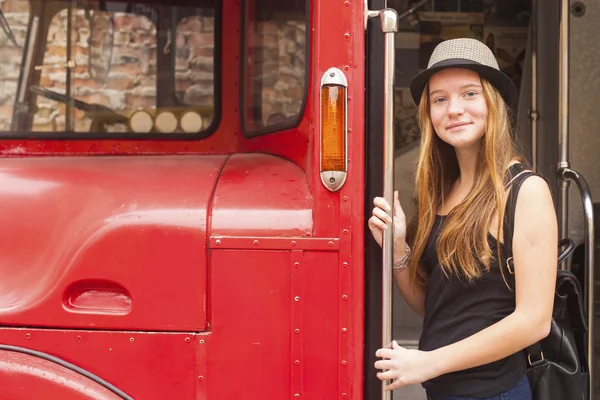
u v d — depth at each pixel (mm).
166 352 1596
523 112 2857
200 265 1598
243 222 1616
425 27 3080
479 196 1560
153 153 2104
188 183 1735
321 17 1631
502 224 1511
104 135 2080
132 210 1646
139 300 1600
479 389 1562
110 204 1674
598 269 2434
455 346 1505
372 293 1633
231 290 1598
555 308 1756
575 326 1822
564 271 1798
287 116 1860
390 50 1573
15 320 1611
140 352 1598
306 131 1736
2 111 2039
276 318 1593
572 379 1672
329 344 1588
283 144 1879
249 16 2082
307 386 1586
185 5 2117
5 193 1719
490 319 1547
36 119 2051
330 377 1587
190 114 2129
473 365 1499
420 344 1664
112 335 1601
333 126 1593
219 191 1699
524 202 1486
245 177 1757
